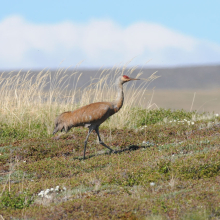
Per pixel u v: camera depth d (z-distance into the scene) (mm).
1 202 23094
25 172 31078
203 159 26953
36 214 20859
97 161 32250
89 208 20453
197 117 48625
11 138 43250
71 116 35094
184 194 21469
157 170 26453
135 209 20078
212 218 18266
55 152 36562
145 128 42312
